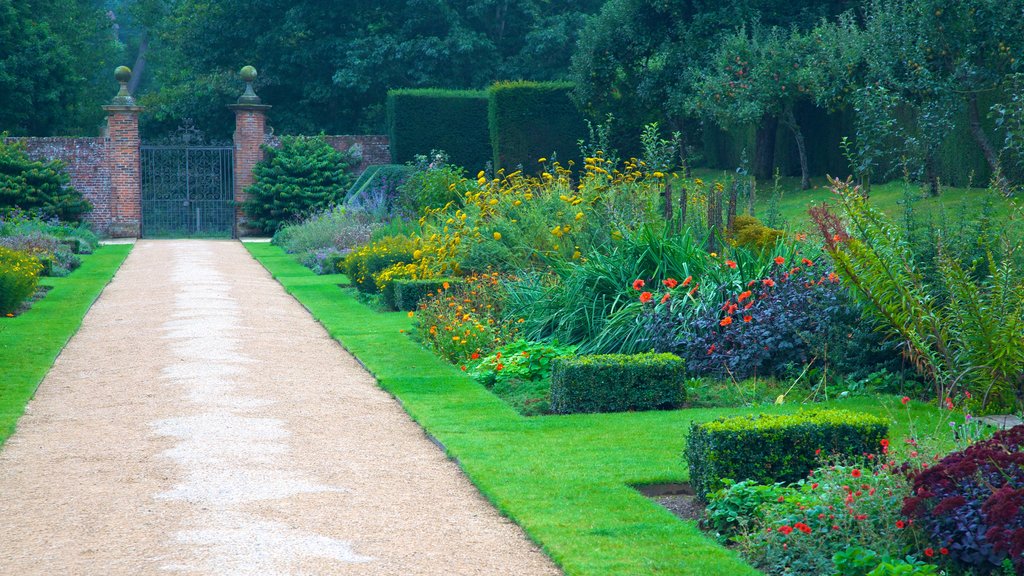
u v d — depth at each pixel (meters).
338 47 36.72
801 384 8.95
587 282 10.76
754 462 5.72
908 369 8.84
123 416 8.04
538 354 9.73
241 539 5.16
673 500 5.94
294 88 39.06
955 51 17.55
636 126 28.27
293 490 6.08
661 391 8.34
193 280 18.34
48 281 17.91
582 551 4.93
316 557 4.91
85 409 8.29
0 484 6.16
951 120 18.06
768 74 21.59
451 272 14.75
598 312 10.48
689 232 11.02
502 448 6.98
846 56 19.91
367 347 11.38
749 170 26.72
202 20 40.22
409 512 5.67
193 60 40.38
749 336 9.16
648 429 7.50
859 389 8.72
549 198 14.19
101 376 9.67
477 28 38.12
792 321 9.24
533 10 37.19
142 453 6.92
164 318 13.54
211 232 32.62
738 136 27.59
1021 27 16.69
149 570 4.71
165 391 8.98
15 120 37.41
